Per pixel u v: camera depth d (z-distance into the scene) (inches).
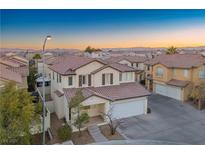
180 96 1241.4
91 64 968.3
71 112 801.6
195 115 993.5
